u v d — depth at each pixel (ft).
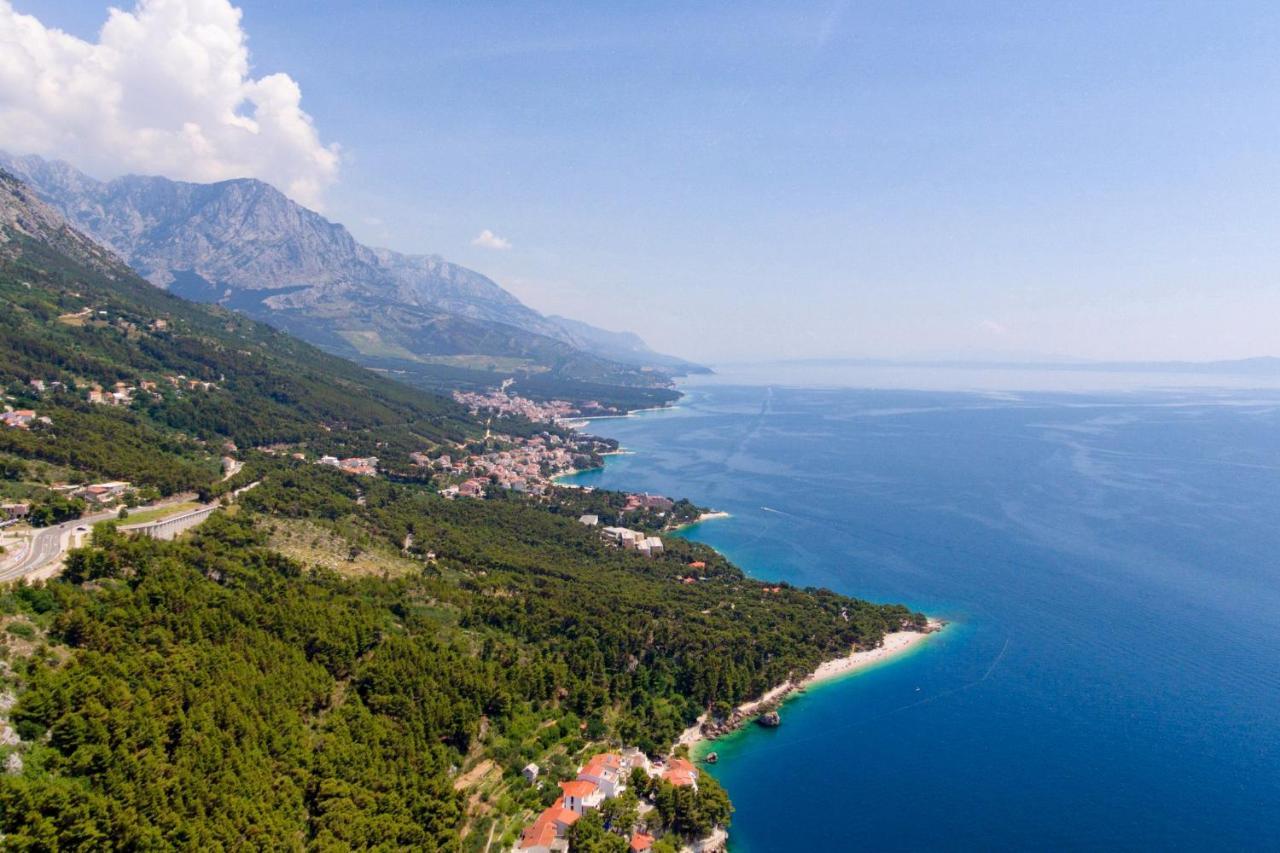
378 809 397.39
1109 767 545.44
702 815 462.19
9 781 297.33
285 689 436.35
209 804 343.67
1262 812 492.95
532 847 419.74
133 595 451.94
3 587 416.26
